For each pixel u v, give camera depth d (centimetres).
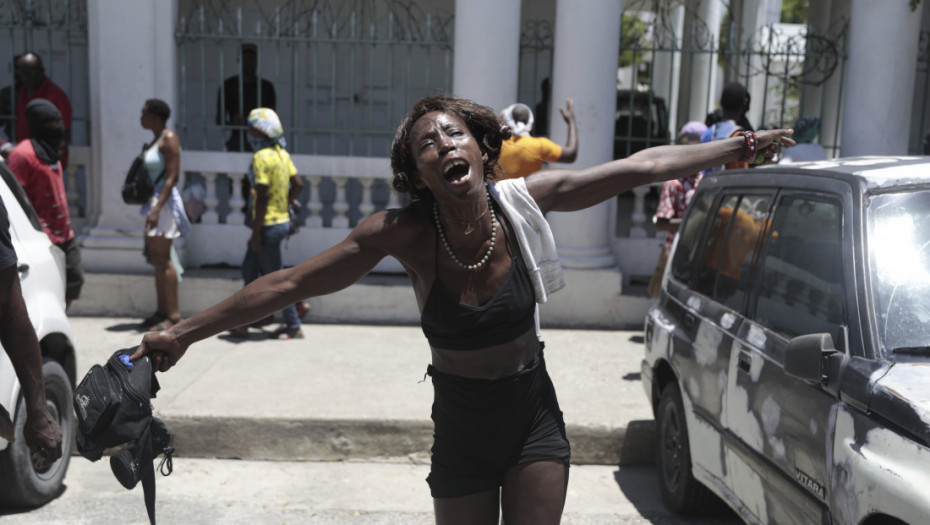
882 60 778
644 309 799
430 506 477
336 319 802
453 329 259
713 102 1520
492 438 268
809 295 349
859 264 321
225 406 552
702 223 477
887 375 289
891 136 786
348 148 1004
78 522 444
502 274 259
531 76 1072
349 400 571
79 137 971
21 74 795
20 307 325
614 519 461
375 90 1005
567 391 605
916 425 266
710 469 410
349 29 989
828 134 998
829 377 310
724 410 393
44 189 600
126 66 790
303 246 841
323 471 523
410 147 254
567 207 270
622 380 635
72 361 496
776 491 342
